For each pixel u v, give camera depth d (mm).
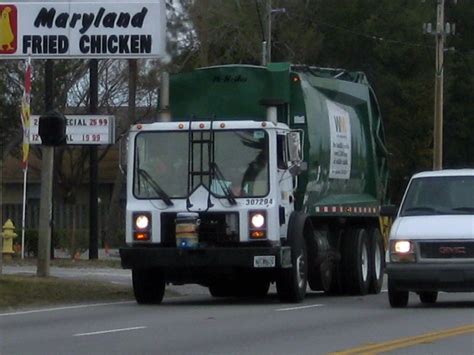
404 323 26781
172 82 34656
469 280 29609
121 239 71750
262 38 75125
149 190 32125
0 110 73250
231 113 34281
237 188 31719
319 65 91500
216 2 78688
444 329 25344
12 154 78688
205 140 32062
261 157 31797
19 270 45500
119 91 75938
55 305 33188
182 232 31234
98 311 31109
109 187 91000
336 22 91000
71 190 84438
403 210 32062
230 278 33594
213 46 79938
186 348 22234
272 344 22828
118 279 42375
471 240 29688
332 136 37219
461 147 96438
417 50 90438
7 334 25141
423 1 92000
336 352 21453
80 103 75625
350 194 39344
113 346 22641
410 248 30062
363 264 38906
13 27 42062
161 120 34312
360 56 91750
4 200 89062
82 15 42375
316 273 35656
